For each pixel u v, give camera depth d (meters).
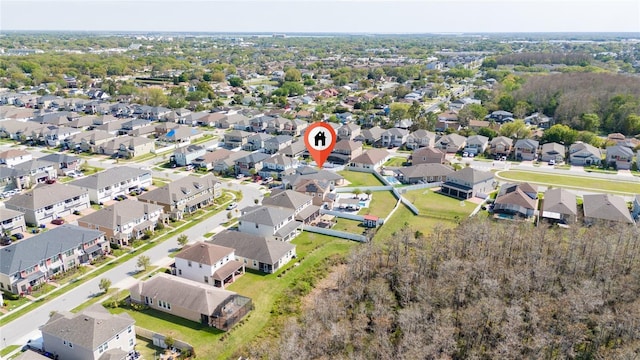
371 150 150.00
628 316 59.62
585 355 58.25
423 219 104.00
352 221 103.38
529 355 55.00
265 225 91.56
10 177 117.50
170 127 176.62
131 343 61.34
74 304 70.44
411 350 54.16
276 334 64.50
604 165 143.38
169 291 69.56
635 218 102.56
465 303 65.94
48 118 185.62
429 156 142.50
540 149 159.75
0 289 73.56
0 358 58.50
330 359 55.94
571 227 89.25
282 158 135.25
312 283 77.94
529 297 66.44
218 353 60.47
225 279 76.31
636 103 186.62
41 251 76.62
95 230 86.44
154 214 98.25
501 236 85.19
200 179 113.50
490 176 121.81
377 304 65.88
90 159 148.00
